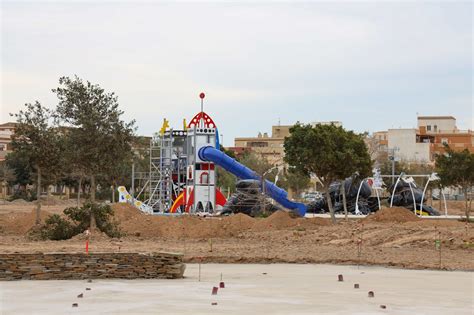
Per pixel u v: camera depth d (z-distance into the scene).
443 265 38.03
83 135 52.72
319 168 64.00
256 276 34.00
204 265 39.06
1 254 32.12
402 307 25.23
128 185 109.94
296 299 26.84
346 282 31.97
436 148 173.88
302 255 42.12
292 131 65.31
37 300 26.28
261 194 75.19
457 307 25.42
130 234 54.91
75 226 51.75
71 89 53.22
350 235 52.31
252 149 188.50
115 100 54.16
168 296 27.34
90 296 27.27
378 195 83.06
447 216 77.94
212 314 23.53
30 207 100.38
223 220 59.59
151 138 85.00
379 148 143.88
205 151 80.88
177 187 84.19
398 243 47.69
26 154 55.62
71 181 125.69
